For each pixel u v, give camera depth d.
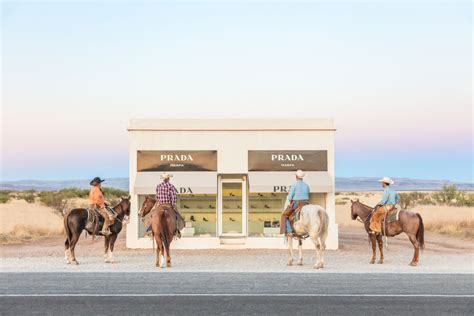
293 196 19.53
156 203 19.59
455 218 44.00
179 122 26.48
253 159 26.36
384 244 28.53
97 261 20.84
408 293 13.21
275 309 11.43
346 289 13.74
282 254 23.64
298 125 26.42
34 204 70.62
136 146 26.30
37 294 13.04
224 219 26.95
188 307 11.60
